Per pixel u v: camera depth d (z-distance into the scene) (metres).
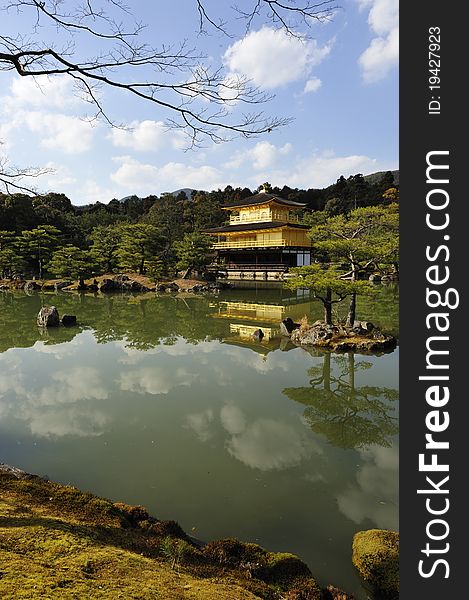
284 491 6.24
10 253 40.59
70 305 28.97
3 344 16.89
